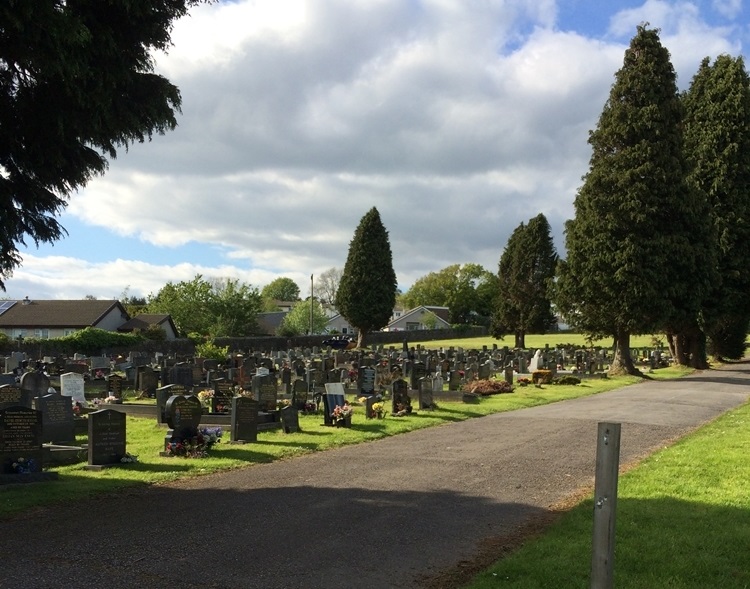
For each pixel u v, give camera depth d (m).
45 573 6.73
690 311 37.22
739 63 43.28
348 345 71.06
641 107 36.62
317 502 9.73
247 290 73.62
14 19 7.66
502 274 77.94
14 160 9.64
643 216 35.31
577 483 11.08
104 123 9.70
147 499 9.94
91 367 36.06
